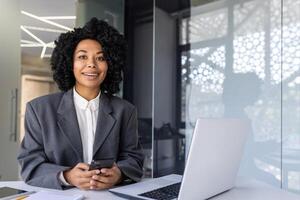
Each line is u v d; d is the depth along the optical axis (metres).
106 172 1.16
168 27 3.25
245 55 2.83
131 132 1.41
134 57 3.60
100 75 1.35
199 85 3.07
